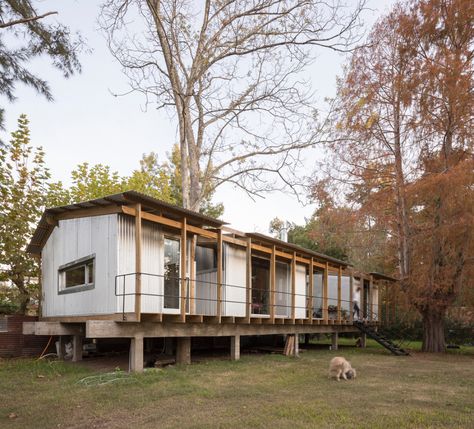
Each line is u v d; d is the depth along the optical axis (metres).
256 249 16.50
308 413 7.68
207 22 19.91
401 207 21.72
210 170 20.77
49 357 14.77
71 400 8.48
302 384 10.73
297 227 42.97
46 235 15.31
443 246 20.33
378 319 27.31
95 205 12.53
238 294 16.22
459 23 21.34
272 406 8.20
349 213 22.95
